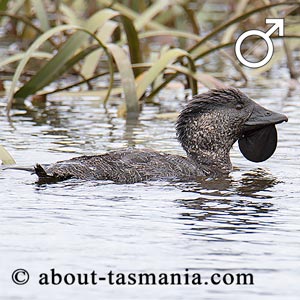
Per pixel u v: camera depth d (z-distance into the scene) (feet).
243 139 74.08
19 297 44.93
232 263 49.21
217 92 73.67
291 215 57.88
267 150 73.72
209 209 59.16
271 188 65.41
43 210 58.13
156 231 54.29
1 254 50.06
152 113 98.12
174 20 144.87
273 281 46.88
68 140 82.33
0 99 105.40
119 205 59.67
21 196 61.21
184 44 129.90
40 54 105.60
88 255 50.19
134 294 45.55
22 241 52.13
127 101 96.27
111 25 104.78
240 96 73.67
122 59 97.19
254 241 52.65
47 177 65.16
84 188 63.57
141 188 64.23
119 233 53.83
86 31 95.50
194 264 48.98
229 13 146.61
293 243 52.39
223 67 127.24
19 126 89.40
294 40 120.78
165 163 68.54
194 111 73.31
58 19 121.39
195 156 72.64
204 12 148.97
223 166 72.23
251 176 69.56
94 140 82.58
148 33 106.01
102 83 116.16
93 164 66.90
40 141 81.51
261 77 121.70
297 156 77.10
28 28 135.74
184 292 45.73
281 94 108.88
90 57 109.29
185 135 73.20
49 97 108.58
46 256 49.88
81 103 104.94
